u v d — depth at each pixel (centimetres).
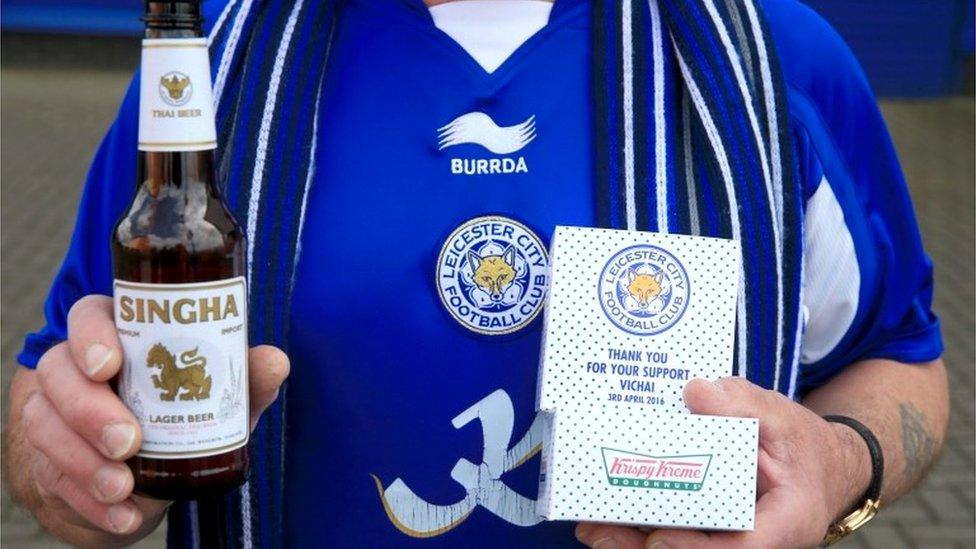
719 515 120
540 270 137
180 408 111
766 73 143
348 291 137
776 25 150
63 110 995
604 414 120
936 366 164
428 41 142
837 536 146
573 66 143
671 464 120
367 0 145
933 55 1110
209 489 112
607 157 139
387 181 139
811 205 147
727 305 128
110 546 143
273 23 143
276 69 141
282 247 137
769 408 124
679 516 120
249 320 136
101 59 1157
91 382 113
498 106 140
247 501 138
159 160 111
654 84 142
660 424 120
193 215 111
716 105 140
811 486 124
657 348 126
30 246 679
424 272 137
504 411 137
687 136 142
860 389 157
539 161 139
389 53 142
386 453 138
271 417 136
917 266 154
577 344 126
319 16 144
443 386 137
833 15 1104
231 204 138
